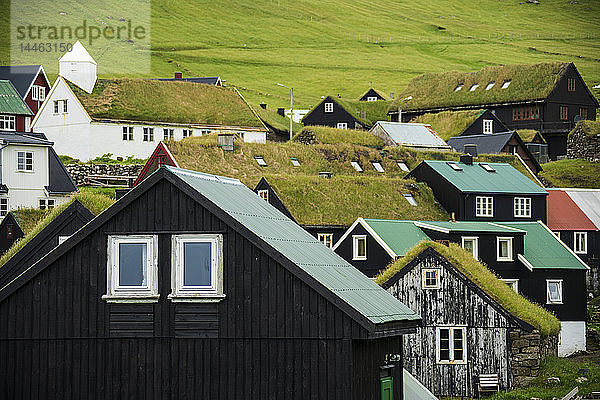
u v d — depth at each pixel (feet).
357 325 201.87
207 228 213.25
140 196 216.95
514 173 631.97
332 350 203.31
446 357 359.46
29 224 460.96
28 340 219.82
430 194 597.52
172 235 214.28
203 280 212.43
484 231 490.08
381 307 216.95
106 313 216.33
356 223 485.15
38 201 569.23
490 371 355.15
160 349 213.46
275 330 207.00
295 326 205.87
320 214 539.29
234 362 209.36
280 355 206.59
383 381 223.71
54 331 218.38
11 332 220.23
